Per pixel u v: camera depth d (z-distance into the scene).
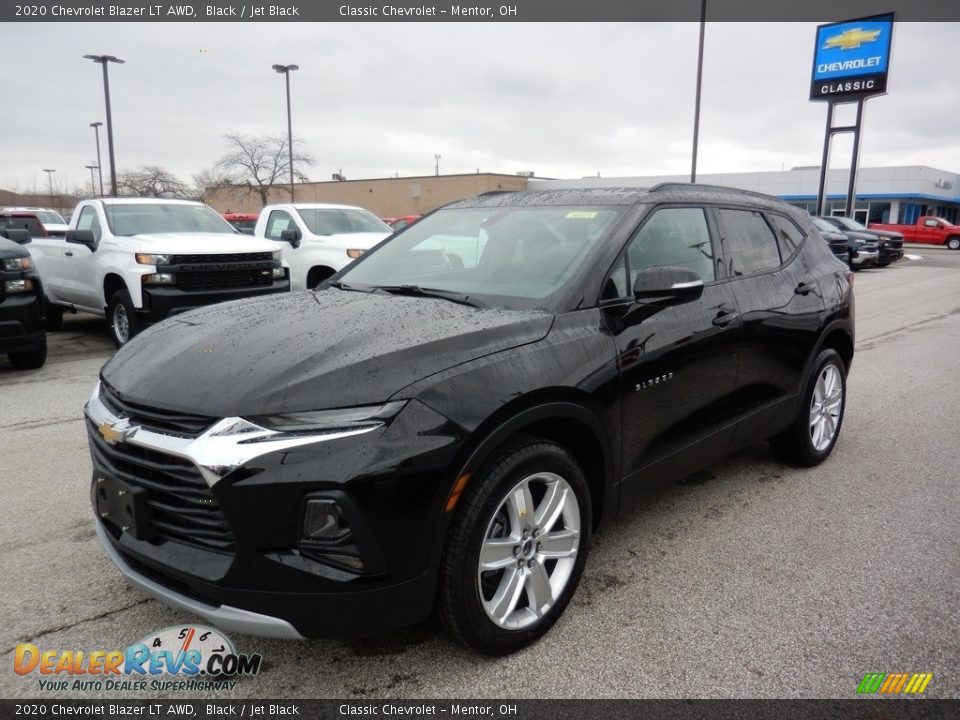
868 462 4.84
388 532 2.24
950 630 2.86
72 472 4.50
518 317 2.82
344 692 2.48
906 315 12.33
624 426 3.00
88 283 8.97
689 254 3.58
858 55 32.31
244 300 3.45
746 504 4.11
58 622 2.87
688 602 3.05
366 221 11.70
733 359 3.65
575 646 2.74
